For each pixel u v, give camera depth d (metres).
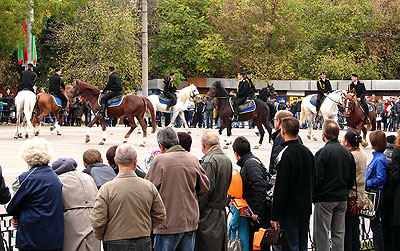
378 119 37.72
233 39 49.94
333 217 7.97
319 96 24.06
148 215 5.93
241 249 7.51
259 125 22.03
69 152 18.55
